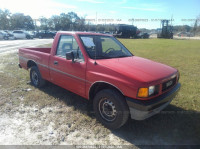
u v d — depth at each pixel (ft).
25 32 96.68
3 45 55.16
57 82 12.89
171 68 10.87
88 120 10.25
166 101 9.11
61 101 12.71
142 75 8.52
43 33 110.11
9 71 20.83
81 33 11.78
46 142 8.33
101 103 9.73
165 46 61.26
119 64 9.76
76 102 12.69
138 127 9.76
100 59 10.54
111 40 13.58
